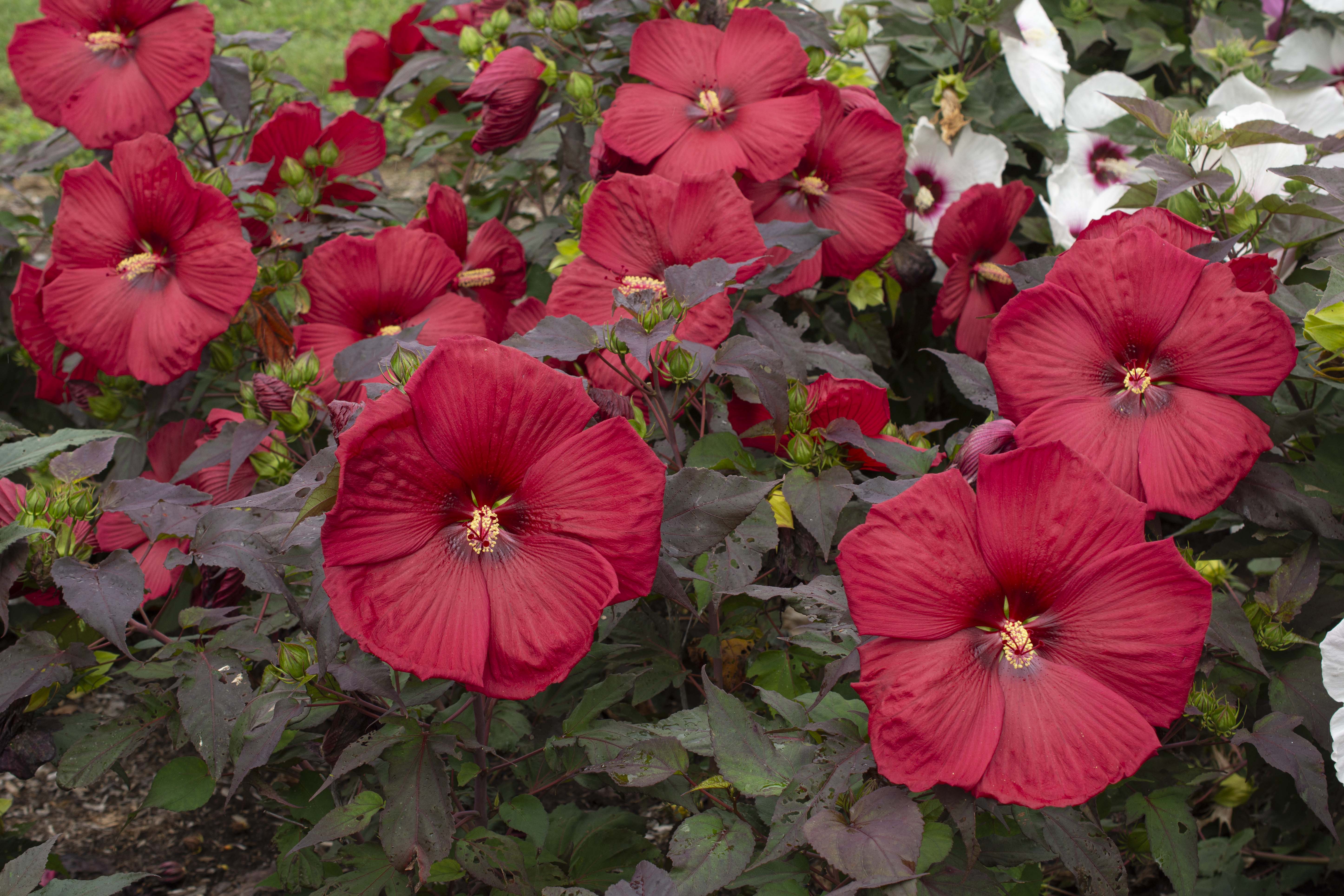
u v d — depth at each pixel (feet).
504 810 6.33
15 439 9.55
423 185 19.13
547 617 4.43
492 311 8.73
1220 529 7.32
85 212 7.37
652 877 4.33
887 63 10.84
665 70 7.29
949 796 4.28
